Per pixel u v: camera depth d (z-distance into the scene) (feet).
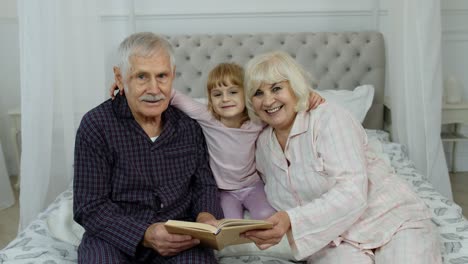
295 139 5.30
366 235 4.78
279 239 4.48
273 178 5.58
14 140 10.35
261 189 6.22
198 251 4.61
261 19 10.26
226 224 4.11
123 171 4.95
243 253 5.27
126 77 4.81
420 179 7.10
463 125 11.35
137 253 4.81
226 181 6.22
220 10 10.22
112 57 9.76
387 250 4.65
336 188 4.68
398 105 8.38
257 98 5.34
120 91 5.15
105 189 4.91
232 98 5.92
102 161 4.89
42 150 7.56
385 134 9.06
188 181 5.33
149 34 4.94
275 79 5.14
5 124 11.39
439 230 5.51
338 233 4.66
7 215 9.91
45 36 7.20
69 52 7.61
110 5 9.81
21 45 7.14
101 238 4.74
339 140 4.92
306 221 4.56
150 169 5.05
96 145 4.85
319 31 10.30
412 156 8.27
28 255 5.12
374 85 9.76
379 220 4.88
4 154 11.57
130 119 4.97
